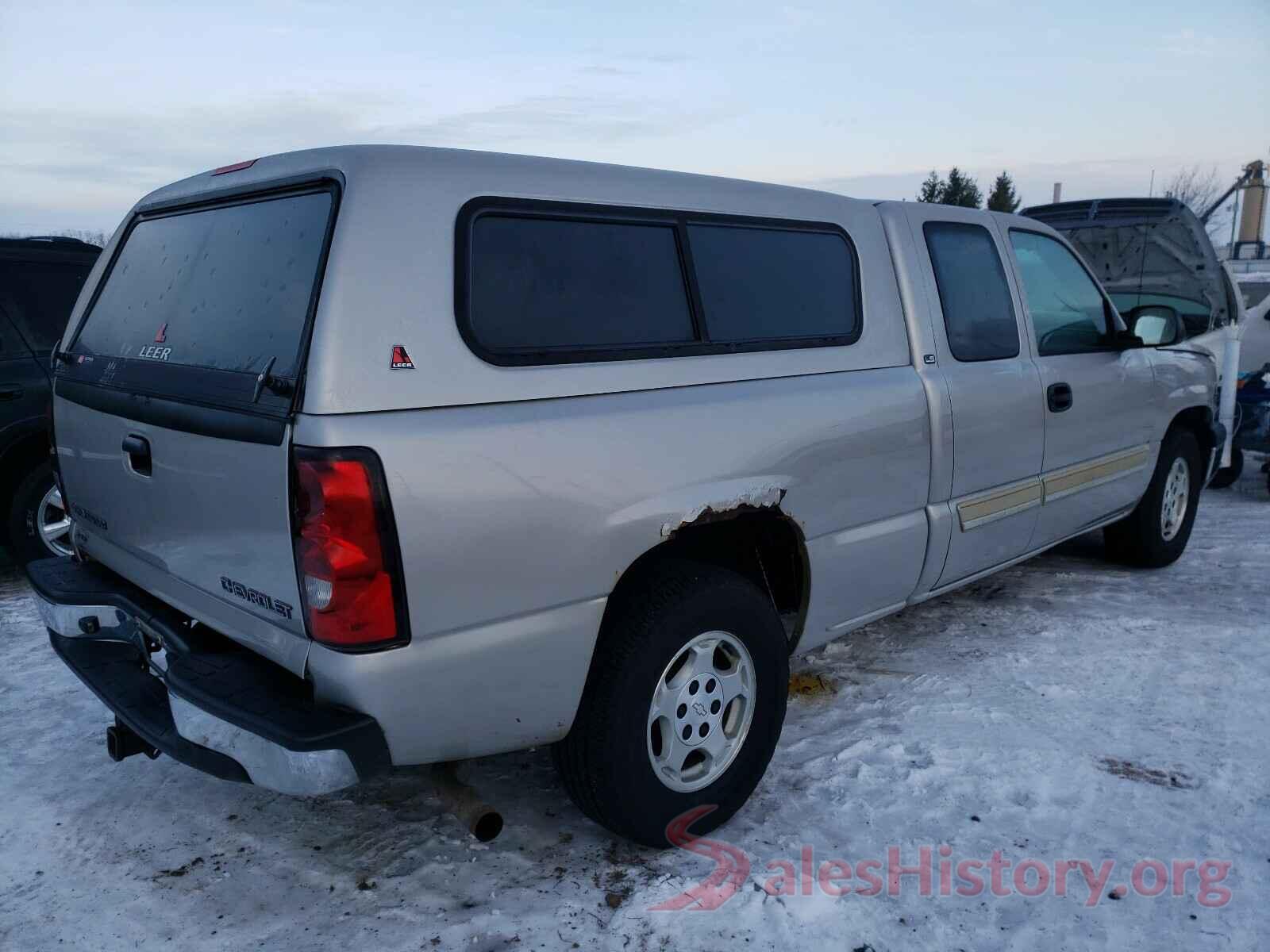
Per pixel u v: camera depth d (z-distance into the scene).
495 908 2.65
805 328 3.31
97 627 3.08
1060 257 4.59
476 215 2.46
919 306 3.72
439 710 2.36
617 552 2.62
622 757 2.68
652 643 2.68
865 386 3.42
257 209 2.61
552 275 2.61
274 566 2.31
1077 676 4.12
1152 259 8.30
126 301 3.13
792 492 3.11
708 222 3.04
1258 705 3.83
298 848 2.95
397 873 2.82
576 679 2.60
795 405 3.12
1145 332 5.18
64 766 3.46
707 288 3.00
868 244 3.61
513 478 2.39
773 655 3.06
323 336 2.19
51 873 2.84
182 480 2.58
